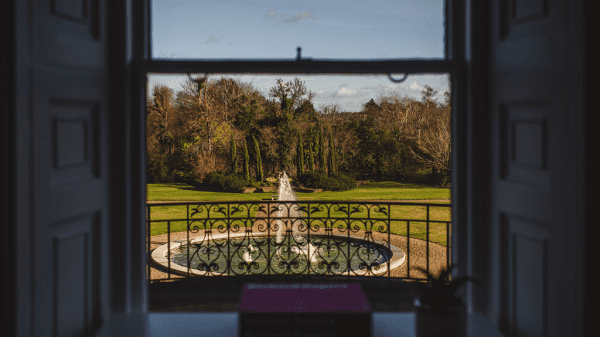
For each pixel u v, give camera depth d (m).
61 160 1.98
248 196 16.33
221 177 17.33
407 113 18.20
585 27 1.64
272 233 7.64
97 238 2.32
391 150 18.41
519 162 2.15
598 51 1.63
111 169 2.45
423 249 6.59
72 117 2.07
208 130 17.78
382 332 2.28
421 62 2.50
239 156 17.95
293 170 18.02
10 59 1.62
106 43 2.38
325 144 18.30
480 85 2.44
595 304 1.65
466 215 2.54
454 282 1.95
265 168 18.05
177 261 5.94
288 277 4.00
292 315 1.86
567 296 1.77
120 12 2.44
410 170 18.41
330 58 2.51
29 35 1.73
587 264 1.66
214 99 17.81
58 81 1.93
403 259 5.66
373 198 16.14
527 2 2.04
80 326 2.16
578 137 1.68
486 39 2.43
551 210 1.87
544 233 1.94
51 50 1.88
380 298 3.26
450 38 2.55
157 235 8.38
